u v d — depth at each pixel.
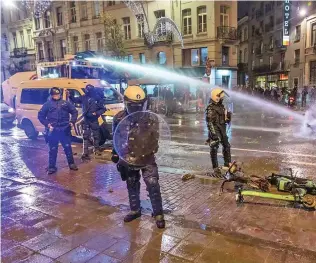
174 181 5.73
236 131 12.66
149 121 3.91
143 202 4.75
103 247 3.46
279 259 3.11
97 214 4.36
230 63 29.83
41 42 39.44
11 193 5.32
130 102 3.84
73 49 36.12
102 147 9.13
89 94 8.26
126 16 31.80
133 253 3.31
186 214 4.25
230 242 3.46
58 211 4.51
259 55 49.09
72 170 6.71
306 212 4.24
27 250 3.45
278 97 28.44
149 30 30.89
